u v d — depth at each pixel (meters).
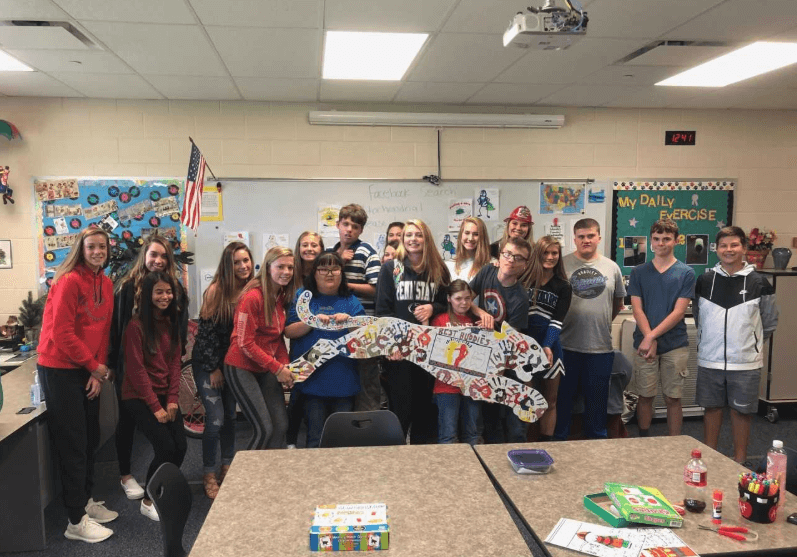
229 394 3.37
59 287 2.70
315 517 1.59
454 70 3.78
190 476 3.59
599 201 5.02
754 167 5.20
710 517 1.67
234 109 4.57
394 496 1.79
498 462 2.08
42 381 2.75
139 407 2.95
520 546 1.50
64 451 2.76
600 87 4.27
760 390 4.75
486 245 3.39
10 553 2.74
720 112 5.12
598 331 3.55
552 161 4.96
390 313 3.06
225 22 2.88
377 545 1.49
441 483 1.89
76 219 4.47
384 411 2.39
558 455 2.15
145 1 2.62
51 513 3.18
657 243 3.62
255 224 4.66
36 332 4.32
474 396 2.93
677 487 1.87
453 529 1.59
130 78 3.89
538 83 4.13
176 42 3.17
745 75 3.99
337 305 3.03
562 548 1.50
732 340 3.48
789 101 4.81
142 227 4.53
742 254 3.52
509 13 2.78
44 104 4.38
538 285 3.25
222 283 3.19
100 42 3.16
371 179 4.75
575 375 3.58
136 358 2.89
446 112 4.78
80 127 4.43
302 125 4.64
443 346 2.92
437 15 2.80
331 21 2.88
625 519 1.60
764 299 3.45
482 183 4.88
